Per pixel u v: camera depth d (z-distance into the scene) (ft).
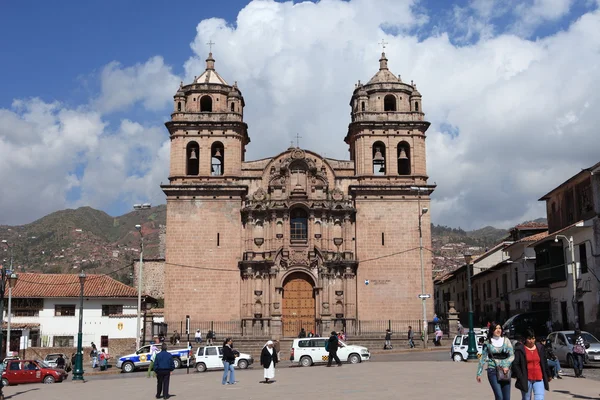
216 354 150.71
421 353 172.96
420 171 213.25
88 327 228.02
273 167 214.28
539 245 205.98
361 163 214.28
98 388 110.73
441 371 114.01
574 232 183.73
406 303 204.54
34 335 225.15
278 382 105.29
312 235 208.33
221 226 208.33
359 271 206.80
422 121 215.51
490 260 289.53
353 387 92.07
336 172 217.56
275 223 208.64
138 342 177.47
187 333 194.08
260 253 207.62
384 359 156.46
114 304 231.50
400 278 206.08
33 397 98.37
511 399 77.15
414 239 208.54
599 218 170.60
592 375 112.37
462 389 86.22
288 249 207.10
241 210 209.67
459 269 319.47
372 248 207.92
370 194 210.79
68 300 229.04
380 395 81.56
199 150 215.10
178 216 208.33
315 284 205.67
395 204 210.79
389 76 223.51
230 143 215.31
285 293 207.51
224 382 107.04
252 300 203.72
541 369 64.64
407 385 92.32
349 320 202.90
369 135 215.72
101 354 174.09
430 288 205.16
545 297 218.38
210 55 228.63
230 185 209.46
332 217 210.79
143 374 157.38
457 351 143.23
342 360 146.41
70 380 151.74
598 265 169.99
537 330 195.11
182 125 215.31
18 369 146.72
